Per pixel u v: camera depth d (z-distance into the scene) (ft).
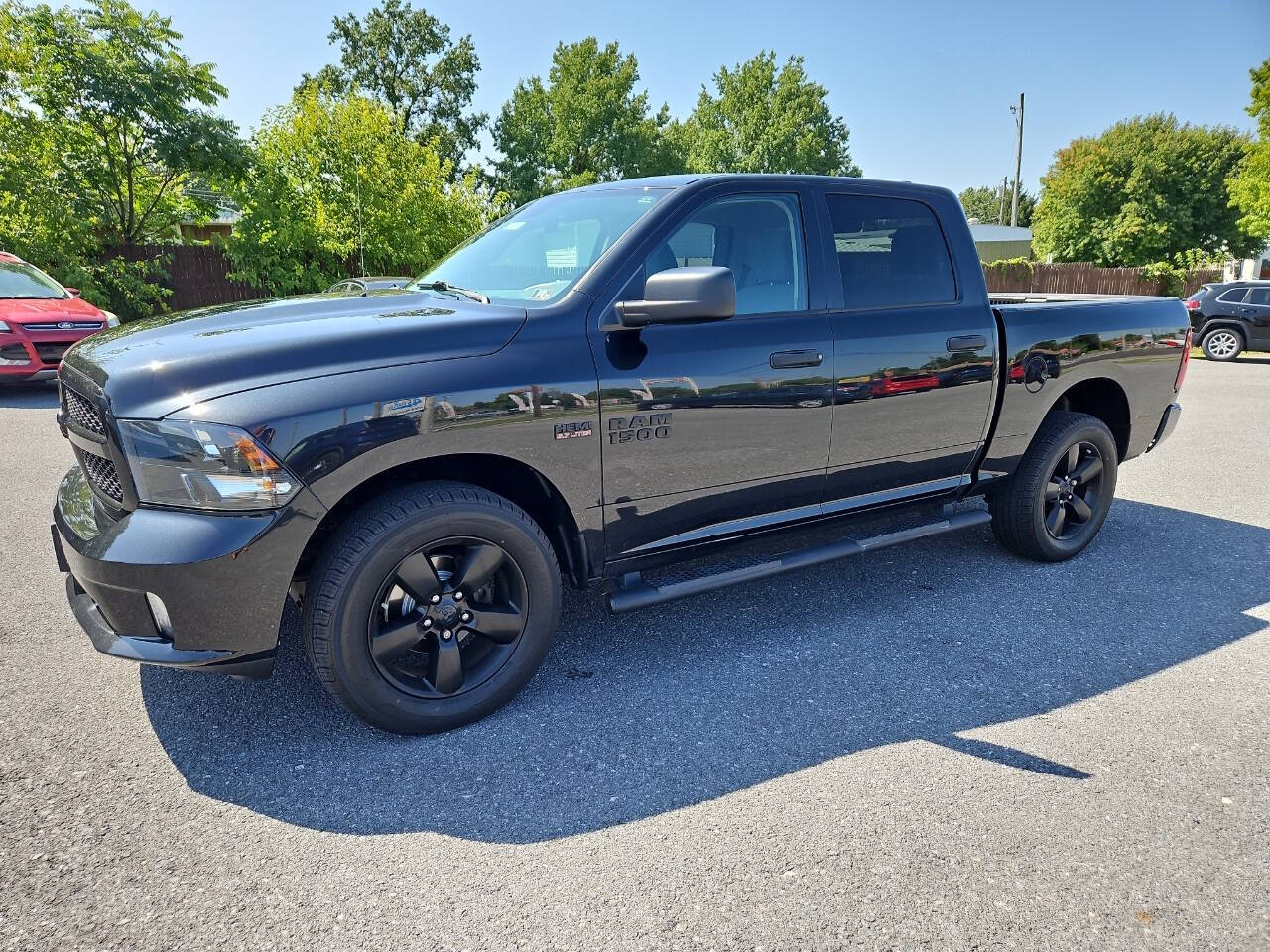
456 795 7.80
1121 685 9.94
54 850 6.91
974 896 6.47
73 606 8.54
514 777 8.09
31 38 42.73
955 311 11.95
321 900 6.41
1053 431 13.33
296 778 8.02
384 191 52.29
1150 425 14.87
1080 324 13.32
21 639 10.78
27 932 6.00
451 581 8.60
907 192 11.84
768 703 9.53
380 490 8.64
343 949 5.93
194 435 7.20
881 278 11.43
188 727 8.87
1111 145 120.78
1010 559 14.30
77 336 30.25
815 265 10.75
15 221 42.80
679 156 154.71
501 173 148.56
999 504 13.71
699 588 10.21
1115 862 6.87
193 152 47.32
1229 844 7.09
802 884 6.61
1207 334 49.26
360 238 52.11
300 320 8.68
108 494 8.07
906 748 8.61
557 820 7.45
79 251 45.44
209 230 77.00
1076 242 123.75
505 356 8.43
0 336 28.68
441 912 6.30
